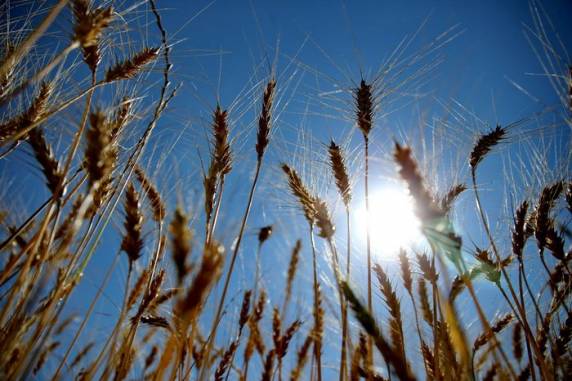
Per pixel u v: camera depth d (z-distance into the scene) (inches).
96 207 16.9
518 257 19.9
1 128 18.1
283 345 22.3
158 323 19.6
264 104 22.2
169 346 16.1
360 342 20.1
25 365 13.1
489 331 14.4
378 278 19.3
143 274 18.8
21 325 13.5
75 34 14.6
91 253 14.9
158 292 18.7
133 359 18.7
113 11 17.4
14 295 12.9
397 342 17.4
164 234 19.4
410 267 21.0
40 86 19.0
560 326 19.8
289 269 23.7
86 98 16.8
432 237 13.0
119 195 17.5
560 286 20.0
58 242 16.3
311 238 20.9
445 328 17.5
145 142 18.6
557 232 20.1
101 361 15.4
